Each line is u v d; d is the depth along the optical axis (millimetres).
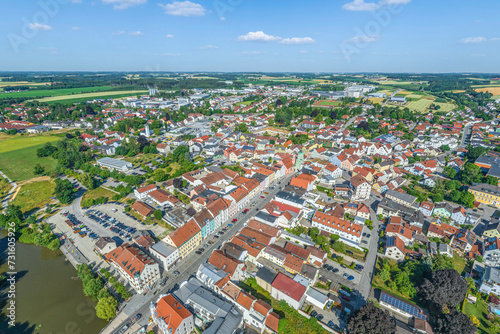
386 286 114875
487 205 180375
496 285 108438
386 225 156750
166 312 89875
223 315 92000
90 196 190125
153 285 112688
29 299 108312
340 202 183000
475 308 104562
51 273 122062
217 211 150625
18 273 121750
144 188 186625
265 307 95625
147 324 95812
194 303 96812
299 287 105688
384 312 88562
